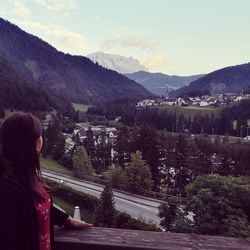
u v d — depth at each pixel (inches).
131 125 6535.4
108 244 95.7
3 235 77.7
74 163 2834.6
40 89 6688.0
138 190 2276.1
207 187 1123.3
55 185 1921.8
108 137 4584.2
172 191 2699.3
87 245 96.3
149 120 6461.6
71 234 100.0
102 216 1382.9
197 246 95.7
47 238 83.3
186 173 2751.0
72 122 6141.7
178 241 98.5
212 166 3053.6
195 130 6269.7
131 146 3080.7
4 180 80.4
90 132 3917.3
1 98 5413.4
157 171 2797.7
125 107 7770.7
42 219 82.0
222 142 4424.2
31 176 83.3
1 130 85.6
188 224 1084.5
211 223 1027.9
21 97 5821.9
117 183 2380.7
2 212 78.0
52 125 3868.1
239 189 1090.1
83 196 1786.4
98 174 3260.3
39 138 88.8
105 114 7765.8
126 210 1775.3
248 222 1055.6
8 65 7357.3
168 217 1174.3
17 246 78.0
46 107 6328.7
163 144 3122.5
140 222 1327.5
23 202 79.2
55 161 3489.2
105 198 1403.8
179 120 6407.5
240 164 2770.7
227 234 960.9
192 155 2883.9
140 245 95.3
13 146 83.7
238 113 6599.4
